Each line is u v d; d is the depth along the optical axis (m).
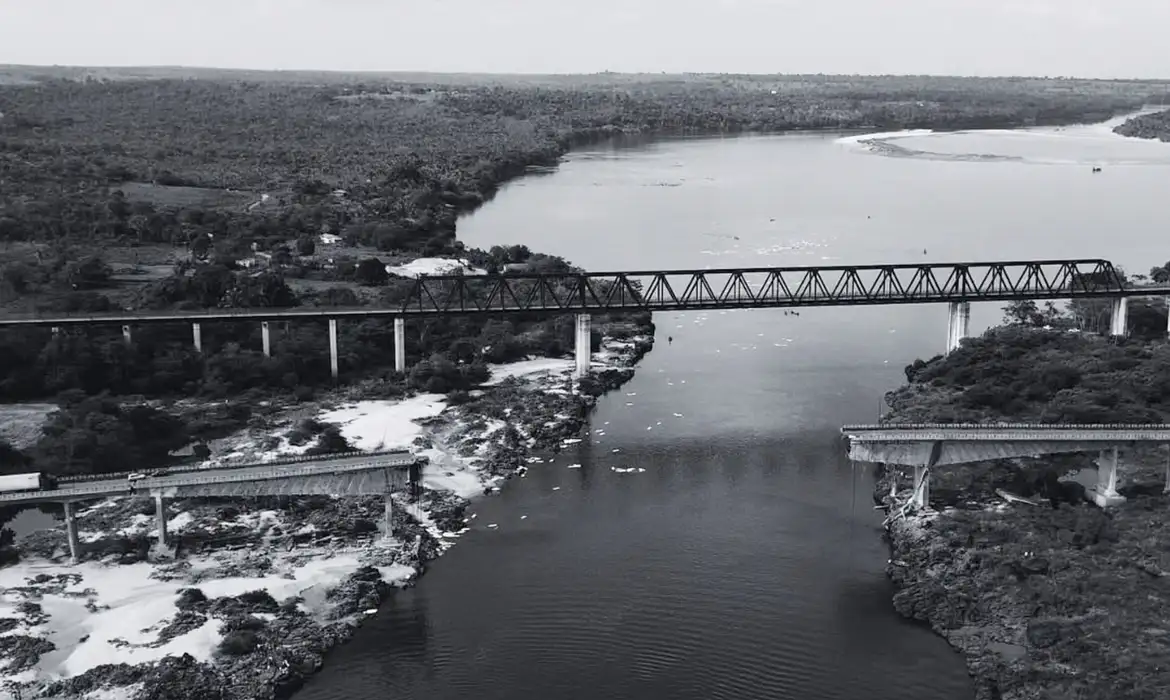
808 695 112.19
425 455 172.12
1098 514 142.50
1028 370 191.88
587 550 142.75
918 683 113.75
